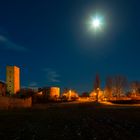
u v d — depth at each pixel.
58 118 37.25
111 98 129.25
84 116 40.50
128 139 18.53
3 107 65.44
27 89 115.44
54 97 119.44
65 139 18.78
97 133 21.36
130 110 53.62
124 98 125.00
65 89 146.12
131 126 26.05
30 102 79.88
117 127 25.41
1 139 19.17
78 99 128.38
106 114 43.53
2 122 32.00
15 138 19.47
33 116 41.47
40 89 121.62
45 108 70.81
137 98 119.69
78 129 23.97
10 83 115.44
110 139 18.36
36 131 23.38
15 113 49.12
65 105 83.50
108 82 136.62
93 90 129.62
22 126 27.62
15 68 118.50
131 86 140.88
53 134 21.39
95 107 74.06
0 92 89.81
